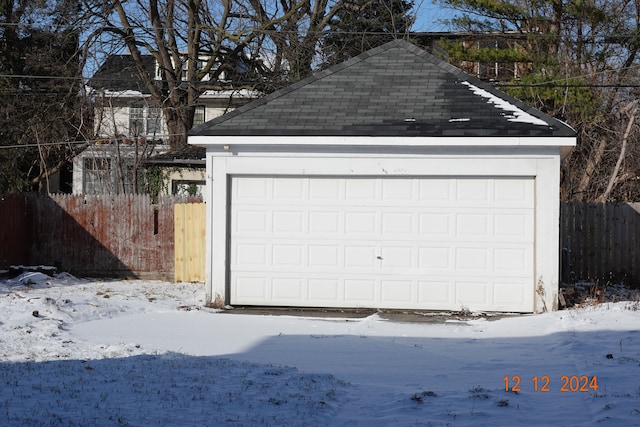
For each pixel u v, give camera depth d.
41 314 13.95
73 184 34.50
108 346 11.52
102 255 21.28
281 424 7.45
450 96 16.45
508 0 28.48
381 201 15.88
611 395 8.58
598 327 13.03
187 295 17.69
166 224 21.09
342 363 10.67
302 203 16.06
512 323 13.90
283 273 16.12
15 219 20.94
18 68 32.09
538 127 15.29
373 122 15.77
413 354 11.32
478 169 15.51
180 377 9.41
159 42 31.81
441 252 15.72
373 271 15.90
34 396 8.36
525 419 7.70
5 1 30.75
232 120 16.12
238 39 30.88
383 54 17.80
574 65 27.56
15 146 29.64
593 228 19.91
